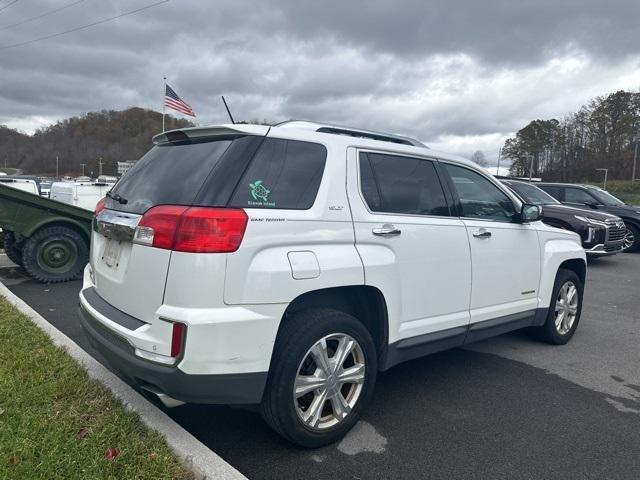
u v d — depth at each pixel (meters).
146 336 2.64
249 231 2.65
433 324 3.70
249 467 2.88
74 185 12.06
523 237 4.60
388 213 3.42
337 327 3.01
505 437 3.33
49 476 2.42
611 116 91.69
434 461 3.01
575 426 3.51
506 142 105.06
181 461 2.66
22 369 3.58
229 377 2.61
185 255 2.54
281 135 3.02
